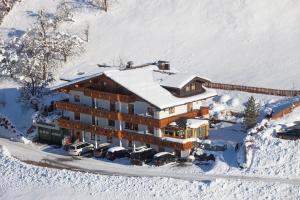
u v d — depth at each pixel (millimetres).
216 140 77125
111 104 80438
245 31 117375
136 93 76188
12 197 68875
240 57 109312
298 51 108062
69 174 71812
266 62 105875
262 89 93375
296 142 71188
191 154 75188
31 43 113312
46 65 108250
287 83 96500
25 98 100562
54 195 67938
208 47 114312
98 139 82250
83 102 83625
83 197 66938
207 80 81812
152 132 77312
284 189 64375
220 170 70312
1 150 81625
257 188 65000
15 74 111000
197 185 66375
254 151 71438
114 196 66438
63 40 115938
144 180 68438
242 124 82000
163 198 65188
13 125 92625
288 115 80062
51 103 96562
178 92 78438
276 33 115312
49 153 81562
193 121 76875
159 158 73250
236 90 95750
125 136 78875
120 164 75312
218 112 88375
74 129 83625
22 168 75250
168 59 111875
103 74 79188
